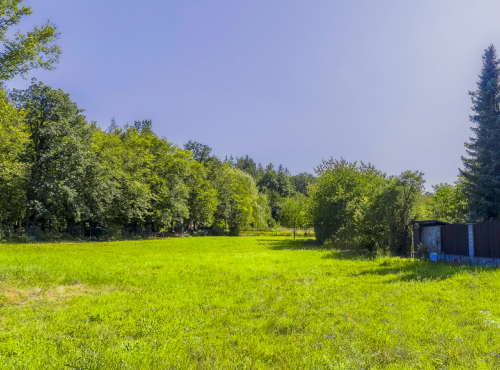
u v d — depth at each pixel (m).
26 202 36.84
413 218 22.70
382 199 22.92
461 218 37.62
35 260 14.95
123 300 8.52
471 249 18.06
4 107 22.25
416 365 4.56
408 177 22.69
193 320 6.89
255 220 77.12
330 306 8.04
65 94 39.47
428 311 7.28
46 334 5.80
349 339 5.69
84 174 40.72
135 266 15.05
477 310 7.23
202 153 82.94
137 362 4.58
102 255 20.52
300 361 4.83
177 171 57.84
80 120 41.03
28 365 4.35
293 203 61.66
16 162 31.81
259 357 5.06
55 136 38.00
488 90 32.19
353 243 26.73
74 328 6.21
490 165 30.64
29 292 9.20
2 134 27.92
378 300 8.49
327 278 12.27
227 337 5.95
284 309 7.82
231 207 74.50
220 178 74.69
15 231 38.41
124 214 47.56
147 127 74.56
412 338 5.66
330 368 4.47
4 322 6.53
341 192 33.50
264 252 24.95
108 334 5.90
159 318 7.03
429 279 11.53
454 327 6.11
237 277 12.62
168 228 62.56
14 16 14.12
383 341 5.57
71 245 30.88
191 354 5.11
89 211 41.03
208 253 23.88
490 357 4.69
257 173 167.50
